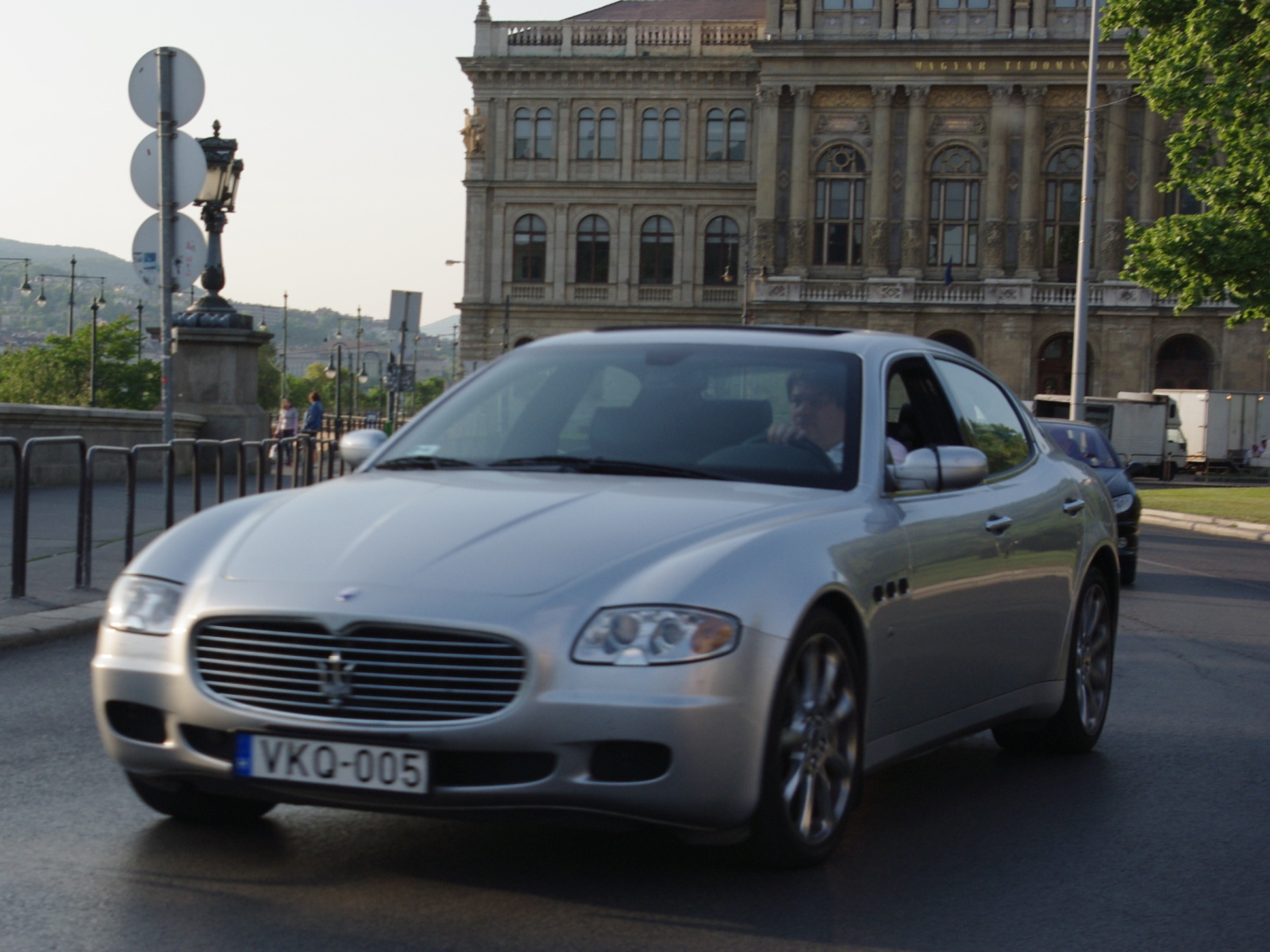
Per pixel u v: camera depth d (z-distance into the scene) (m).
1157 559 19.55
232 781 4.20
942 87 67.44
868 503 5.01
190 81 11.70
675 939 3.94
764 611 4.20
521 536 4.34
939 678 5.34
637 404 5.41
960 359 6.32
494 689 4.01
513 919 4.05
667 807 4.02
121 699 4.34
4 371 110.12
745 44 73.44
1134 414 53.47
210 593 4.29
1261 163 30.41
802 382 5.40
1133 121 66.56
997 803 5.72
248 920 4.02
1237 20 31.78
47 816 5.05
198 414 24.50
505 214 75.38
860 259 68.88
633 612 4.05
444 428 5.57
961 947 4.00
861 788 4.84
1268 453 55.97
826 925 4.11
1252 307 31.42
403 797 4.03
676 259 74.44
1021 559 5.93
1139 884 4.68
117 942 3.85
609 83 74.25
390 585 4.12
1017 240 67.19
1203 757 6.75
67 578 10.99
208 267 25.03
